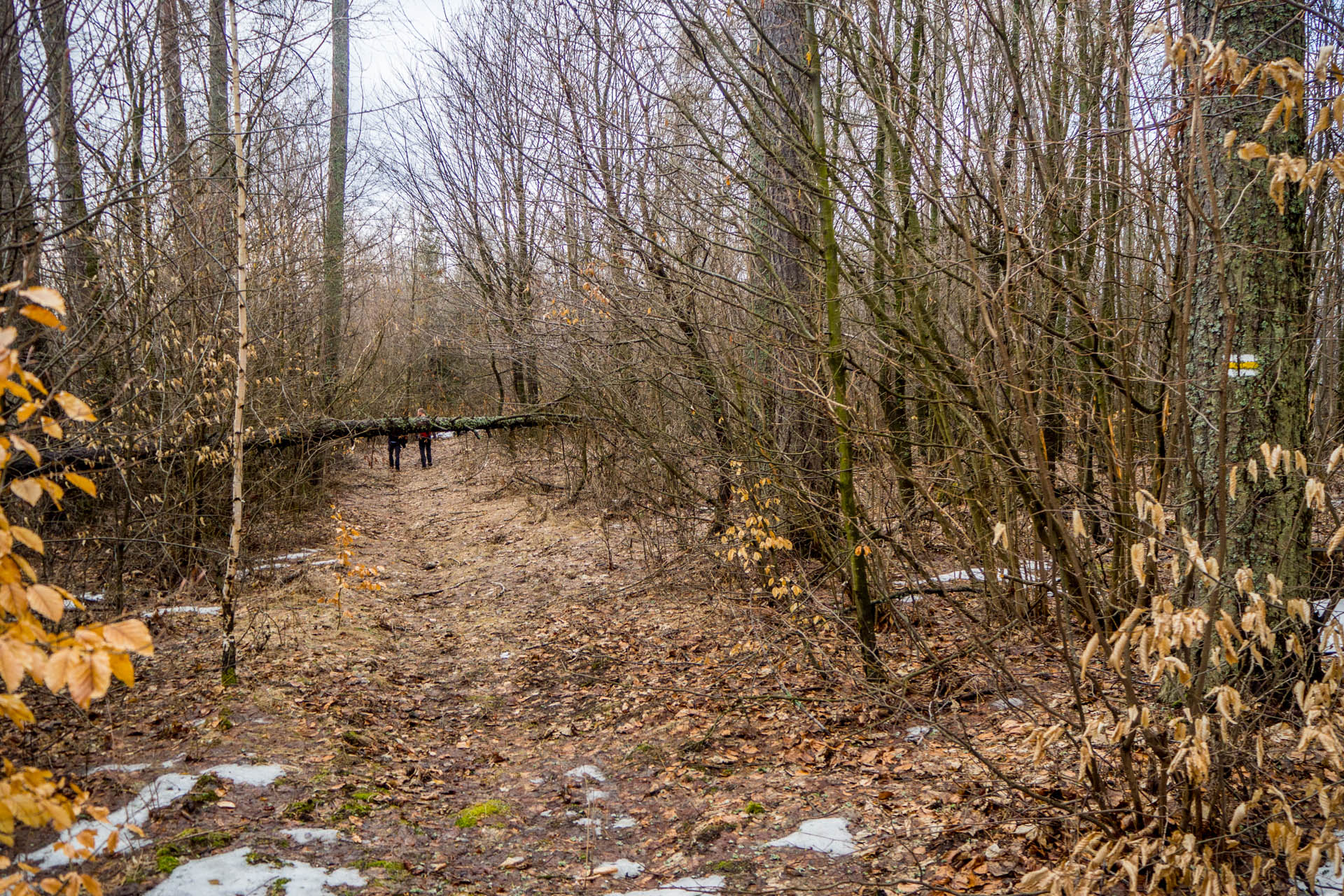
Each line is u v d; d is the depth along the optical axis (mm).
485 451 21422
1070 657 3430
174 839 4246
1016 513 6496
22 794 2398
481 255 13398
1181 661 2896
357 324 22625
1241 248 3445
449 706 7109
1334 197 5434
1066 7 5629
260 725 5883
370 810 4941
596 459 13711
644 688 7172
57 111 5594
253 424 10383
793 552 9000
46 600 2256
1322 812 3027
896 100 5258
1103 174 5242
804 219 7535
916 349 4617
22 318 6035
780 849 4375
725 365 8734
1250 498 3980
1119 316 5516
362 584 9664
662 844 4660
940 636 7176
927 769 5016
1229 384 4094
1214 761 3186
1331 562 3363
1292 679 3602
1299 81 2732
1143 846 3055
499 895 4164
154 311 8633
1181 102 4105
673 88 8273
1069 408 5309
